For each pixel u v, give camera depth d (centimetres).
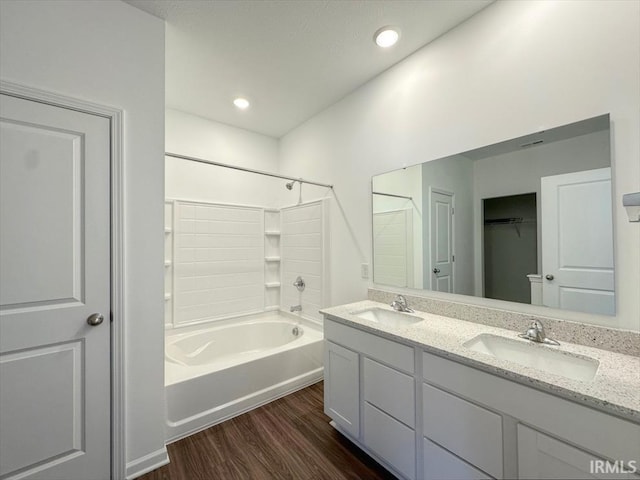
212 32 178
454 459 120
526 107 148
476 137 168
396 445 144
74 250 137
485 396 110
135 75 154
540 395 96
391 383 147
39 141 129
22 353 126
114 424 144
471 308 167
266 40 186
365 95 237
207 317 289
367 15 166
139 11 157
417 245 200
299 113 289
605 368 105
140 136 155
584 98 130
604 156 125
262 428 189
